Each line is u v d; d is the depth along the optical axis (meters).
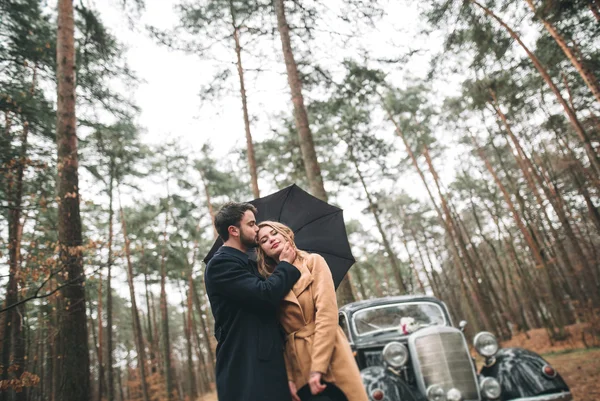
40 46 10.60
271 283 2.02
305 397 1.96
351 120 15.83
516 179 27.03
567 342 14.36
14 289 6.94
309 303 2.11
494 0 10.38
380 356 5.75
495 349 5.07
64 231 6.97
